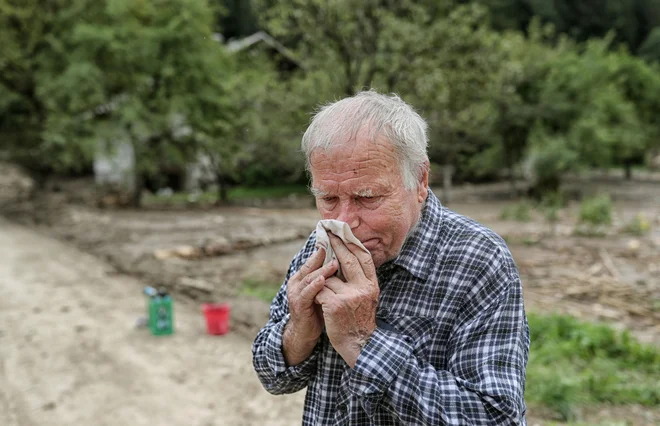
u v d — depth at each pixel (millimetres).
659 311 6930
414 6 10086
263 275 8617
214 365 5172
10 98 18234
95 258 10391
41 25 18172
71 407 4379
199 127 18609
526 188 24219
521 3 43219
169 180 27156
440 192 24391
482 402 1179
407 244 1366
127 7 17609
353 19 9922
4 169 21938
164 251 10234
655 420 3945
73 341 5867
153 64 17625
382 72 10406
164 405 4383
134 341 5863
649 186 27078
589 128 21094
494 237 1348
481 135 17516
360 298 1242
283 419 4117
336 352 1410
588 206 12797
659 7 50625
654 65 31625
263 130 13586
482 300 1285
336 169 1272
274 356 1435
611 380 4539
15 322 6523
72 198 18719
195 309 7082
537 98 21641
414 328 1317
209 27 20500
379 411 1283
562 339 5566
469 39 10320
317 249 1310
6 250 11219
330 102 1458
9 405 4438
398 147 1274
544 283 8273
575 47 26047
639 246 11141
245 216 16359
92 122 17703
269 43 15070
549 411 4074
